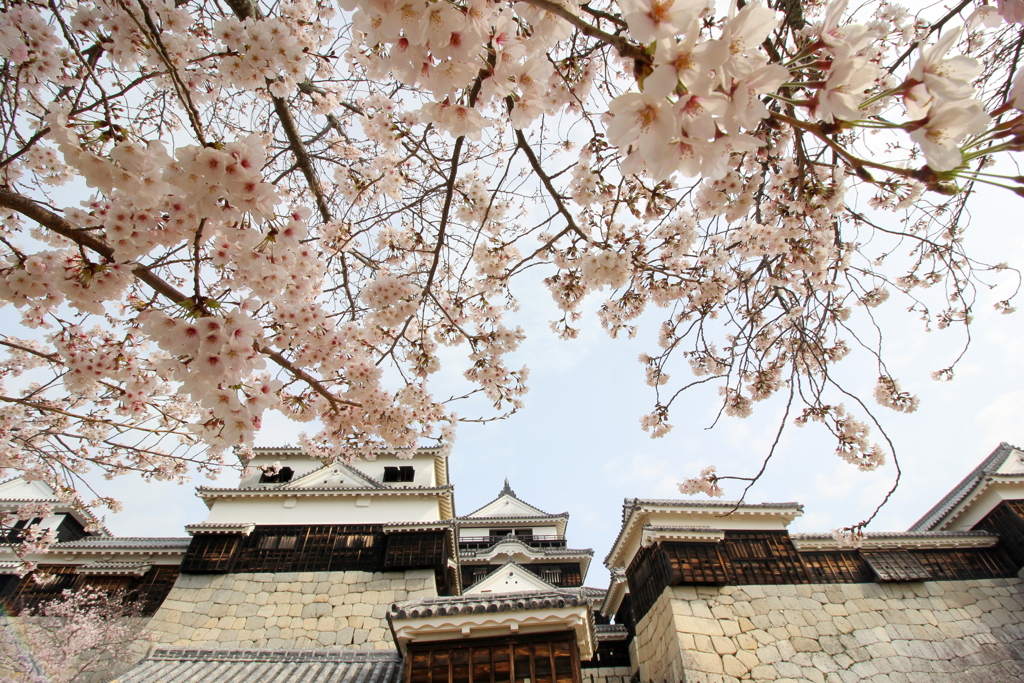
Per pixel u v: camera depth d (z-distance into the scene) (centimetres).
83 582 1470
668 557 1295
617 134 126
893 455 420
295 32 394
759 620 1203
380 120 425
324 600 1422
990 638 1268
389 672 859
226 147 196
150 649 898
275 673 865
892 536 1437
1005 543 1520
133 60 315
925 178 117
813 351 471
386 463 1941
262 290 295
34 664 1064
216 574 1470
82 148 213
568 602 745
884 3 374
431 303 503
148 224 241
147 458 615
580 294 441
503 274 470
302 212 267
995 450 1820
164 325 207
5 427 563
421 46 167
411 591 1443
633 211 387
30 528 942
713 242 490
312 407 438
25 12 297
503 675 713
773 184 430
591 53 342
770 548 1370
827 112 121
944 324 576
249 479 1819
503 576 1546
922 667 1177
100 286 270
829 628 1220
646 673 1317
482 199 471
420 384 488
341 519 1631
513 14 194
